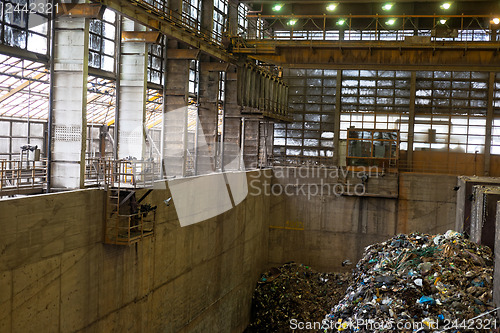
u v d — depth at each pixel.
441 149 47.56
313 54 37.28
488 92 46.38
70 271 18.25
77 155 20.02
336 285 41.22
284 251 45.47
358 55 36.56
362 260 27.78
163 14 26.61
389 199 43.59
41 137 28.77
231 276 34.97
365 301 19.34
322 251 44.84
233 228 35.06
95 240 19.64
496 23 49.03
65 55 20.06
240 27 45.81
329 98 49.53
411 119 47.62
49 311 17.25
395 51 36.06
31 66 22.69
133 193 20.17
